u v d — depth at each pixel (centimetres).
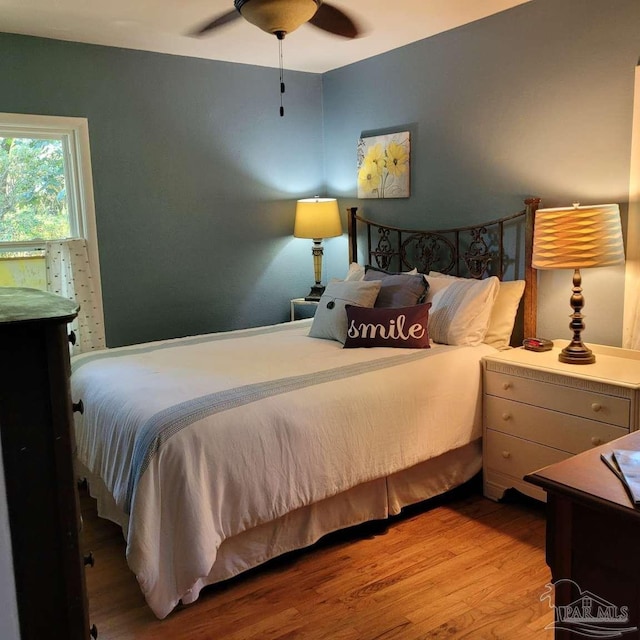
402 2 315
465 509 299
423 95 389
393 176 416
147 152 395
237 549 235
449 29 364
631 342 296
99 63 371
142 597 230
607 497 128
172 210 409
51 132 364
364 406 260
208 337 358
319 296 454
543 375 279
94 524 288
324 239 480
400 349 314
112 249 388
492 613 217
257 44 379
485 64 349
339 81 453
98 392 267
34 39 349
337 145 464
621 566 126
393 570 246
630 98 287
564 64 311
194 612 221
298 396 247
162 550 214
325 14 332
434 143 387
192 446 216
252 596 231
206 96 415
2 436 116
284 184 460
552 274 327
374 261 439
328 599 228
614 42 290
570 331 322
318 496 244
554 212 278
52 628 125
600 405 259
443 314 327
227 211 434
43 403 119
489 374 304
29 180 363
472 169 365
